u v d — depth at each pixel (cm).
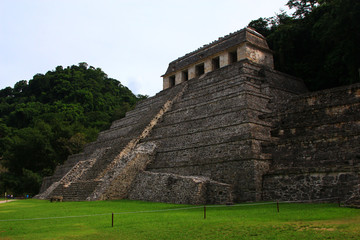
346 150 1616
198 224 1019
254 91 2481
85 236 927
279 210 1254
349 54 2648
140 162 2462
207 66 3603
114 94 9975
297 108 2150
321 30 2991
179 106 3173
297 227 887
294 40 3416
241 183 1827
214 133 2248
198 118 2530
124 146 2753
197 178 1850
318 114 2017
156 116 3086
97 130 6456
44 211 1633
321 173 1523
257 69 3134
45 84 9481
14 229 1088
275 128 2155
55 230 1045
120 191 2253
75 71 10119
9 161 5419
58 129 5809
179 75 3975
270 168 1866
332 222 927
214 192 1720
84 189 2456
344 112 1906
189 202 1731
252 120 2073
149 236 882
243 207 1443
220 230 907
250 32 3419
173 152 2448
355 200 1214
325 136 1719
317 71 3312
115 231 984
